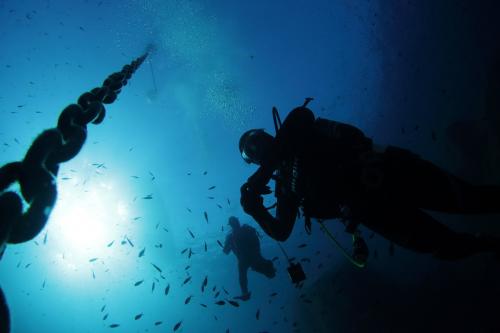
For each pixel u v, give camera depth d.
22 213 0.69
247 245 6.47
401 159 1.41
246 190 1.65
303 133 1.63
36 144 0.82
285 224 1.72
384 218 1.44
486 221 4.74
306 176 1.62
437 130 7.73
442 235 1.40
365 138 1.64
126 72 2.68
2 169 0.73
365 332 4.48
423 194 1.37
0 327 0.60
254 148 1.86
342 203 1.59
